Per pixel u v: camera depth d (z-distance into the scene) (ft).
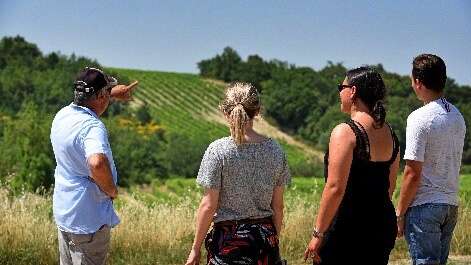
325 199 15.25
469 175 120.78
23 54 546.67
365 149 15.19
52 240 31.45
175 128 496.23
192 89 574.56
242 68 587.68
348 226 15.37
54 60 530.68
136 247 34.42
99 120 17.13
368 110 15.58
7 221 32.04
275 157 16.43
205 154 16.25
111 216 17.31
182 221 36.96
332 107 454.81
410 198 17.28
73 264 17.39
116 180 17.39
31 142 172.65
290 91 478.59
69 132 16.84
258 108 16.37
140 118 474.49
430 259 17.37
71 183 16.98
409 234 17.61
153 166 320.91
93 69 17.47
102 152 16.42
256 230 16.20
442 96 17.65
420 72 17.42
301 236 36.14
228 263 16.03
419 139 17.04
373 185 15.39
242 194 16.15
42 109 434.30
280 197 16.72
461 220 36.09
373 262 15.64
